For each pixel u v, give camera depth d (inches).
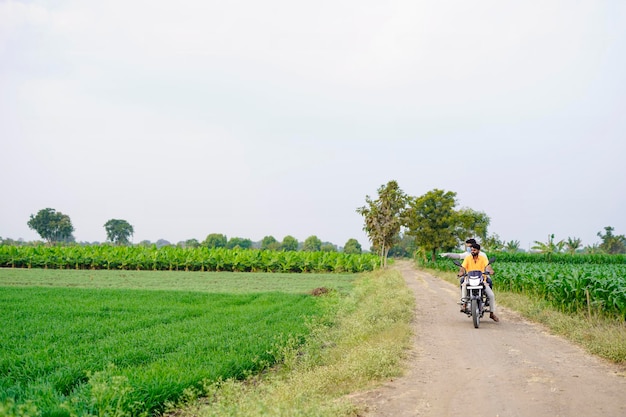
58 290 1027.9
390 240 2273.6
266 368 421.7
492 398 280.4
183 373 353.1
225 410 253.3
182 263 2237.9
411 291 995.9
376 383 321.4
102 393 278.5
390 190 2224.4
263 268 2321.6
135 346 470.6
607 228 4323.3
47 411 274.7
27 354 424.2
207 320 644.7
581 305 639.8
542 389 296.2
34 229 5831.7
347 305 756.0
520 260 2442.2
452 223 2938.0
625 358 366.3
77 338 506.0
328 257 2317.9
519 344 451.5
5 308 741.3
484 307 600.1
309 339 483.2
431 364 373.4
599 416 245.3
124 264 2186.3
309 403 262.4
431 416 253.6
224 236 5034.5
